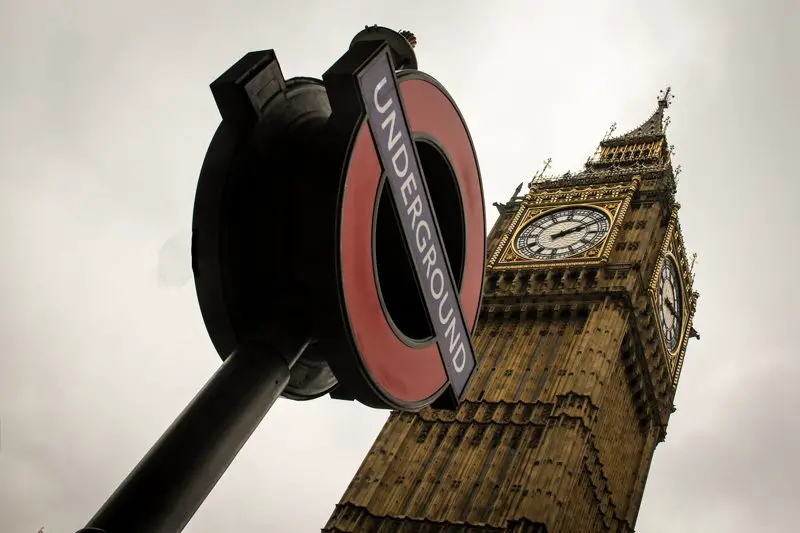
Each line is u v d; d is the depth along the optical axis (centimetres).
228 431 841
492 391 5069
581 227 5919
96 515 755
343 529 4378
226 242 905
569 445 4406
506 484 4384
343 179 889
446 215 1197
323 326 895
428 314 1048
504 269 5759
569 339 5225
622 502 5241
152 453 800
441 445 4806
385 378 960
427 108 1092
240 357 896
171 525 773
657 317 5703
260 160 925
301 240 902
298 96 975
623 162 7075
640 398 5584
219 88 898
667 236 5959
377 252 1161
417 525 4356
